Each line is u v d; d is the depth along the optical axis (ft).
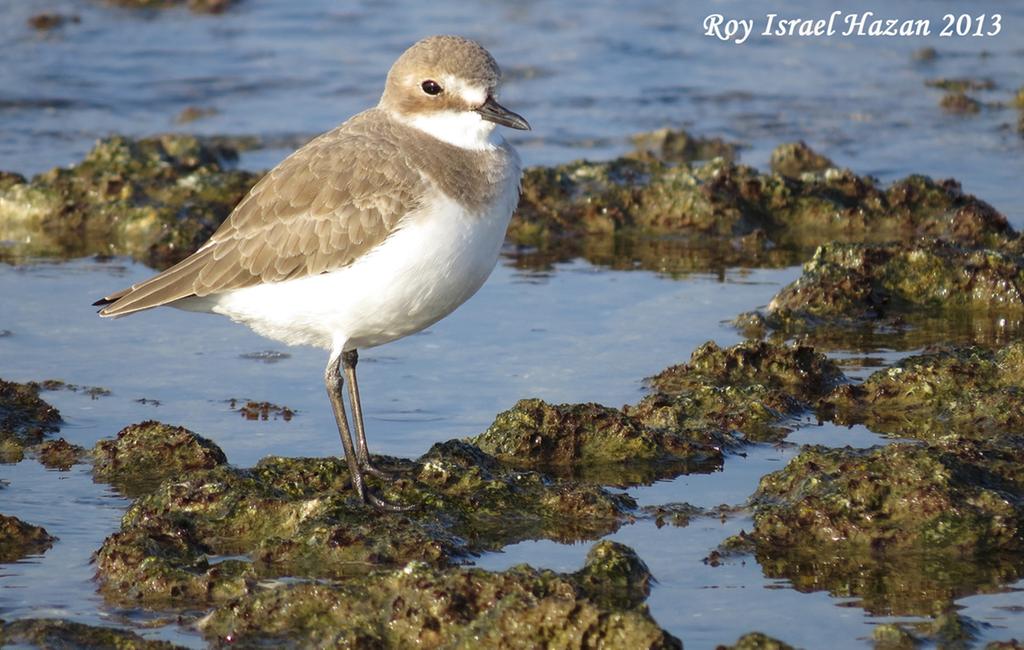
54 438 44.70
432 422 45.96
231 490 38.47
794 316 55.11
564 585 31.71
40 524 38.55
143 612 33.58
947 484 37.11
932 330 54.08
